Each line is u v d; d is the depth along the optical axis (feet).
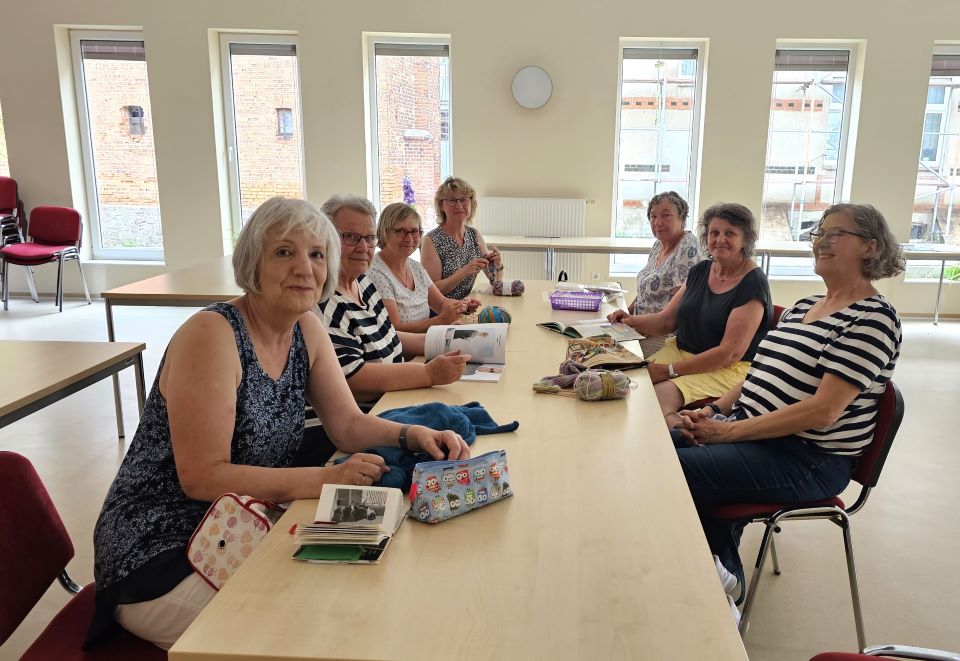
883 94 20.27
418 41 21.12
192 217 21.79
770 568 8.19
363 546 3.78
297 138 21.81
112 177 22.36
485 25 20.35
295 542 3.92
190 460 4.41
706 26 20.08
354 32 20.49
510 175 21.22
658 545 3.91
